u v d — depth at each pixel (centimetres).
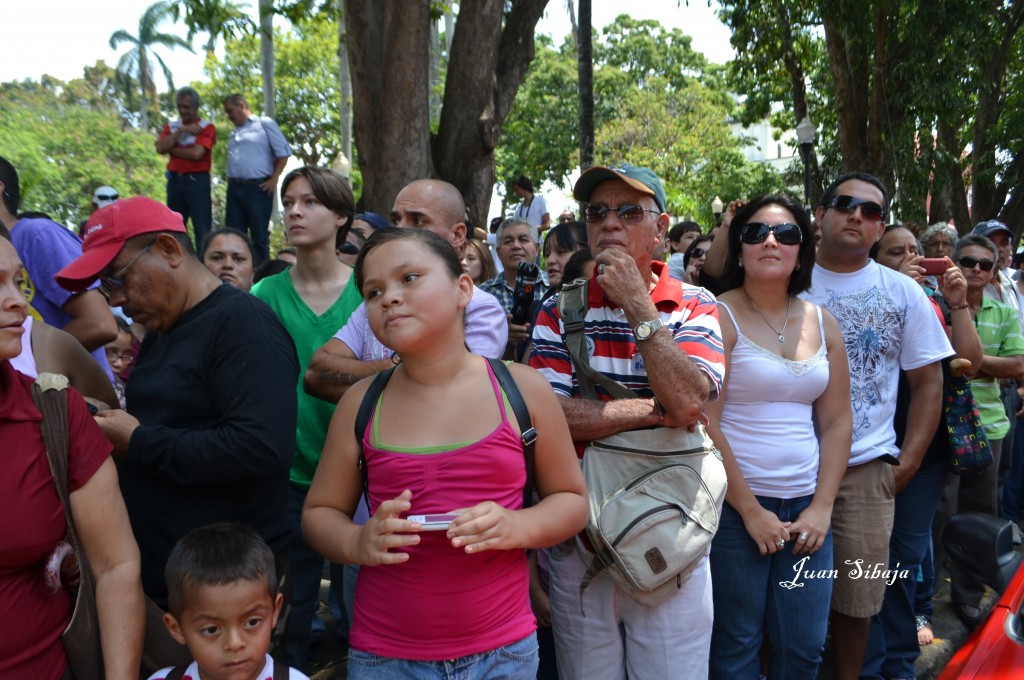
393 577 214
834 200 371
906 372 381
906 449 374
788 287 332
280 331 262
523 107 3419
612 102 3528
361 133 802
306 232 357
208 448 240
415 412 218
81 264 246
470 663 212
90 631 207
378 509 200
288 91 3353
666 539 258
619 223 278
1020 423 699
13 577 193
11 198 346
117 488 217
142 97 5372
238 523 234
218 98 3353
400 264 209
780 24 1806
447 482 211
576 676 280
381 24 792
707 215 2947
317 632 436
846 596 351
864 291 373
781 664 316
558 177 3450
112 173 3394
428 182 337
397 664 213
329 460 229
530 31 876
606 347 279
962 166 2258
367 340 318
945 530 316
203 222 887
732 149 3662
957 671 274
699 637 275
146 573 256
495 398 220
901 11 1697
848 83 1730
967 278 542
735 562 308
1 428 189
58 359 259
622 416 263
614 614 277
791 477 314
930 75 1662
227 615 213
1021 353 550
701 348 273
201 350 251
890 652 416
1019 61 2278
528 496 227
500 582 217
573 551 279
